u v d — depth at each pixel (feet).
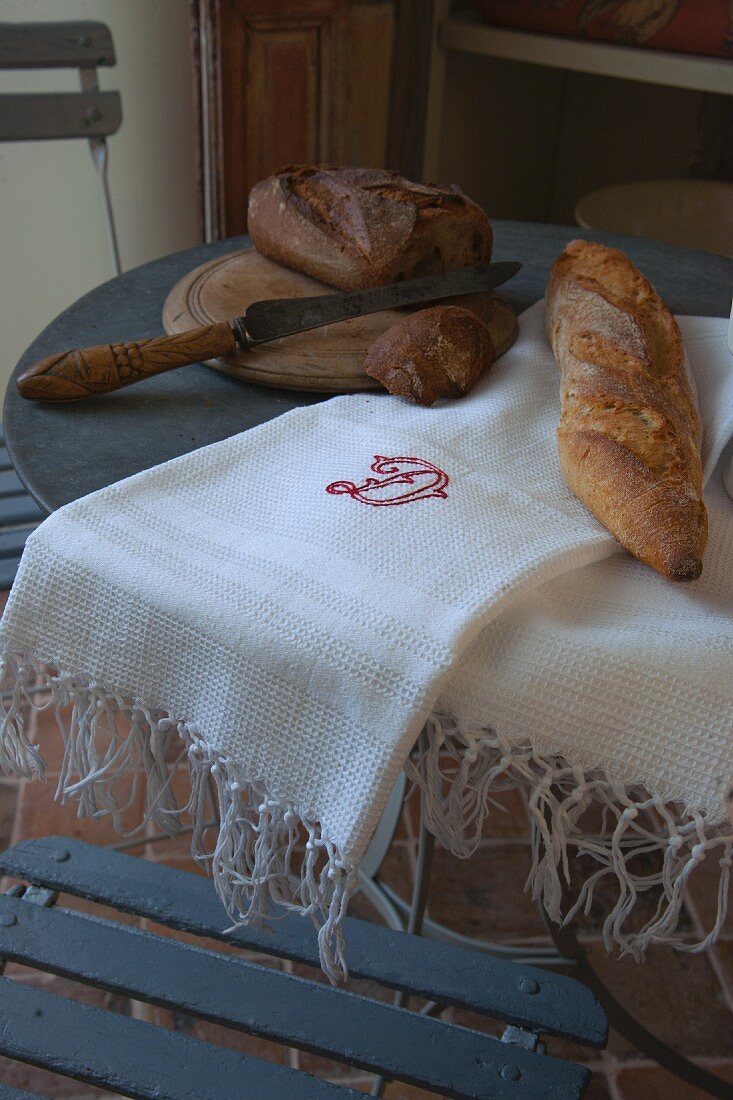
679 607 1.90
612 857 1.74
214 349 2.59
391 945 2.38
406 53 5.40
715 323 2.85
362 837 1.73
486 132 6.66
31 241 5.50
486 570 1.85
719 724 1.67
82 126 4.19
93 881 2.47
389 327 2.78
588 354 2.44
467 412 2.40
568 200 7.82
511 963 2.36
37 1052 2.10
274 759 1.83
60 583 1.95
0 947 2.28
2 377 5.93
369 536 1.94
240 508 2.07
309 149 5.34
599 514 2.03
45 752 4.53
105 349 2.54
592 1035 2.19
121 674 1.94
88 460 2.34
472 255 3.06
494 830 4.44
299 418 2.33
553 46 5.32
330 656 1.75
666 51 5.15
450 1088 2.09
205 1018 2.20
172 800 2.08
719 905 1.73
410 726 1.69
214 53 4.75
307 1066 3.59
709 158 6.95
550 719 1.72
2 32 3.92
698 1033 3.72
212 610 1.83
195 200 5.99
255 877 1.94
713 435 2.33
